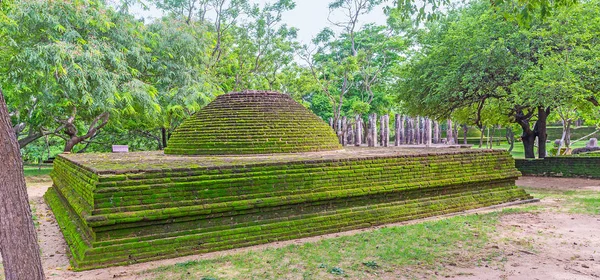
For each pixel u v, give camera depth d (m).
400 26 24.58
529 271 6.18
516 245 7.53
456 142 24.41
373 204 10.00
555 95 14.53
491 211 10.91
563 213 10.36
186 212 7.62
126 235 7.25
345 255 6.98
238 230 8.12
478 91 17.48
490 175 12.16
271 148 11.74
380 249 7.28
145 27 20.80
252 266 6.50
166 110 21.33
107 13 17.88
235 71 29.25
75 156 13.09
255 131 11.99
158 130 28.78
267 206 8.50
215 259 6.93
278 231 8.49
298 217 8.88
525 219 9.68
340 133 24.12
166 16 24.00
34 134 22.25
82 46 16.94
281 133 12.11
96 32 17.75
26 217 3.87
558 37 15.56
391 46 26.70
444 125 36.59
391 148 16.45
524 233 8.38
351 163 9.80
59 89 16.41
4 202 3.76
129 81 18.92
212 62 27.06
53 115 19.58
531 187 15.64
